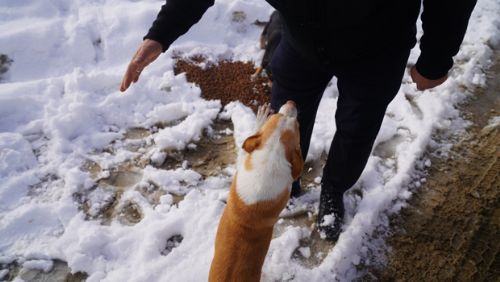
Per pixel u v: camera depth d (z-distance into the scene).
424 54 1.89
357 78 1.98
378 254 2.63
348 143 2.22
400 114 3.46
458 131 3.38
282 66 2.20
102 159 2.94
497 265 2.61
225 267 1.87
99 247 2.48
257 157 1.86
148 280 2.35
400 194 2.92
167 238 2.59
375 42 1.81
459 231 2.77
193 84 3.49
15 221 2.54
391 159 3.16
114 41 3.64
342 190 2.57
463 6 1.64
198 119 3.19
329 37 1.80
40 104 3.14
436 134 3.33
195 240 2.55
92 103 3.21
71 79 3.27
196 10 2.09
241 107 3.36
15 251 2.44
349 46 1.82
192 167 3.00
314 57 1.96
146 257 2.45
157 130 3.20
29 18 3.65
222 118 3.32
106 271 2.39
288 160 1.85
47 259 2.43
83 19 3.71
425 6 1.75
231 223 1.91
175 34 2.10
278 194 1.82
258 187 1.81
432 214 2.85
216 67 3.70
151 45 2.06
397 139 3.29
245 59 3.82
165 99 3.38
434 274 2.56
